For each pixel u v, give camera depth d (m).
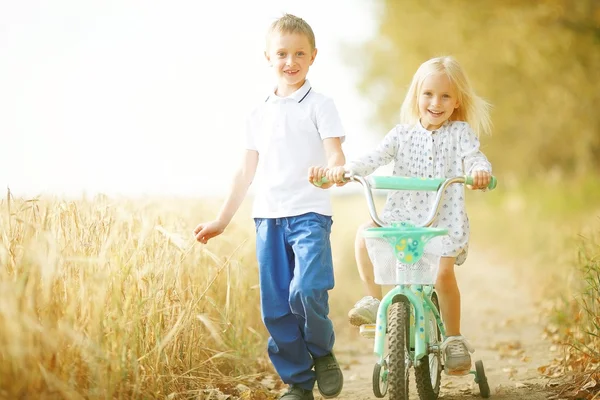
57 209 4.90
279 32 5.02
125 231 5.27
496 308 10.27
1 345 3.77
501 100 24.72
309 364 4.94
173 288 5.15
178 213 6.67
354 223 17.66
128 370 4.43
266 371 6.23
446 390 5.48
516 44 22.89
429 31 24.80
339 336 8.62
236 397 5.20
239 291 6.25
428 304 4.68
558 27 22.42
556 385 5.24
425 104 5.02
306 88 5.05
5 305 3.73
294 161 4.91
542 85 24.17
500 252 17.55
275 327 4.89
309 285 4.59
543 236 14.83
